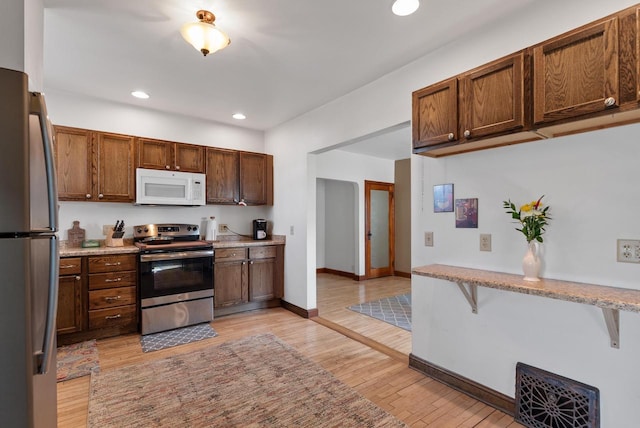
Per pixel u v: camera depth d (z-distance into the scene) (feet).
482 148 6.72
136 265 10.44
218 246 12.03
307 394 7.07
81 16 6.49
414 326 8.30
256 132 14.93
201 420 6.17
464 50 7.20
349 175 19.51
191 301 11.35
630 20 4.28
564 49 4.91
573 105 4.80
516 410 6.20
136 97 10.96
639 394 4.91
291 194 13.35
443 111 6.57
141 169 11.14
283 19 6.65
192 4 6.17
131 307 10.32
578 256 5.52
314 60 8.34
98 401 6.75
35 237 3.98
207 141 13.51
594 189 5.35
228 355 8.96
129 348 9.39
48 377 4.41
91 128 11.00
